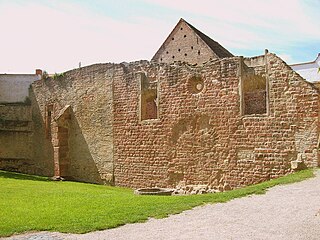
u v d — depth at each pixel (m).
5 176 22.66
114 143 21.75
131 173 20.61
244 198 10.65
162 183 18.92
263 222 7.96
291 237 6.87
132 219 8.66
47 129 27.66
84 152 23.94
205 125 17.28
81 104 24.39
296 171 14.39
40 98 28.56
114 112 21.84
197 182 17.47
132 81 20.81
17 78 31.31
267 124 15.38
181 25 39.53
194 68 17.81
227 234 7.19
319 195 10.37
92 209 10.28
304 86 14.55
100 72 22.98
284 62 15.07
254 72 15.90
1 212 10.06
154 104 21.31
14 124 29.77
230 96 16.45
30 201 12.16
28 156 29.22
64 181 23.02
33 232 7.86
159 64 19.36
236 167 16.17
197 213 9.10
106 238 7.19
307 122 14.41
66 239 7.22
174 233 7.38
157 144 19.23
